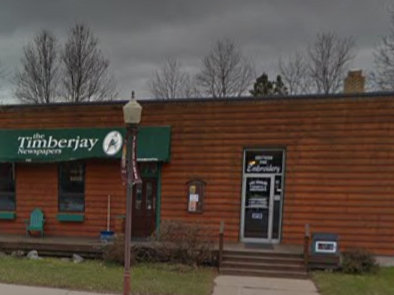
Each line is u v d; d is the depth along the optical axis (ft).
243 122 40.73
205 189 41.22
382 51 96.48
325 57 135.74
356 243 37.65
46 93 97.76
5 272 29.58
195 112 41.73
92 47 99.76
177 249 34.63
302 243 38.81
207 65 112.06
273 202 40.52
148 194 42.91
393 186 37.19
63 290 25.43
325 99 38.83
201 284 28.89
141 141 41.88
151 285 27.35
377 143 37.65
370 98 37.83
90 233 43.78
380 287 28.84
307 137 39.19
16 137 44.98
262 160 40.88
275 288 29.01
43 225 44.55
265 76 120.98
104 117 43.73
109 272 31.09
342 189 38.24
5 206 46.52
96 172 44.14
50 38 98.02
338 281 30.40
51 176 45.27
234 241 40.24
